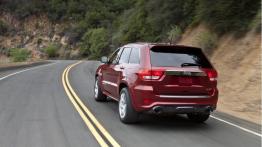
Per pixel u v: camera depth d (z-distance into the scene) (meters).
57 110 10.99
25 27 98.75
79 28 96.25
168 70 8.79
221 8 20.03
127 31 54.00
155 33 36.94
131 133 8.48
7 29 97.88
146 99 8.78
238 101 13.51
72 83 19.22
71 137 7.92
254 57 15.54
